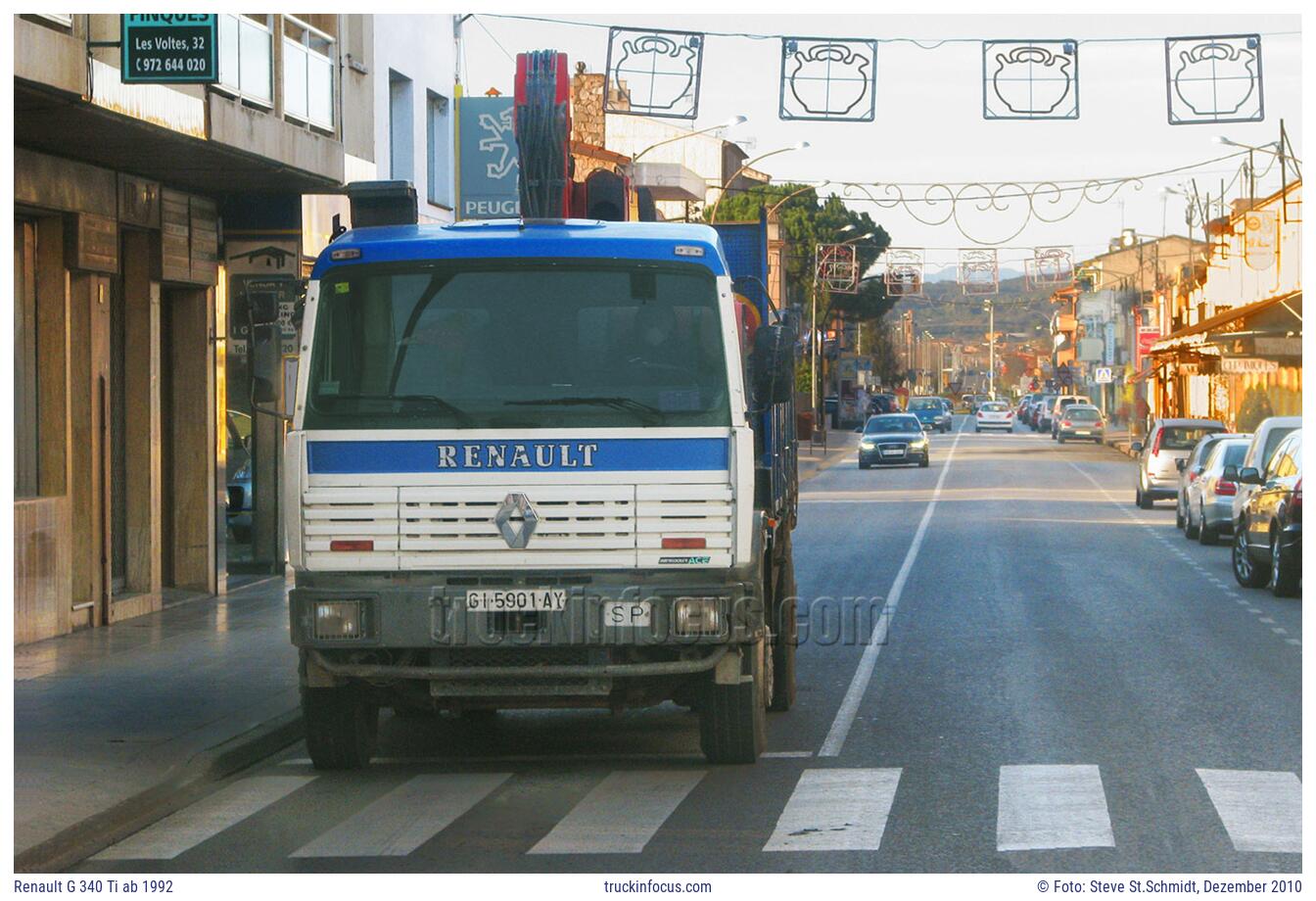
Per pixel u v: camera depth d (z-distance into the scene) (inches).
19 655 573.0
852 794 358.6
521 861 305.1
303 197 935.7
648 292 377.1
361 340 378.6
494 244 379.6
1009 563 946.1
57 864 312.8
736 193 3166.8
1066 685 512.7
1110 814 335.3
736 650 378.3
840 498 1660.9
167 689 498.3
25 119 559.2
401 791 374.6
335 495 374.9
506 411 373.1
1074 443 3430.1
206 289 765.9
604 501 371.9
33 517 606.9
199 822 345.4
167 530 761.0
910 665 560.1
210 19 549.0
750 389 404.8
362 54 978.7
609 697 392.5
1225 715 456.1
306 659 380.2
